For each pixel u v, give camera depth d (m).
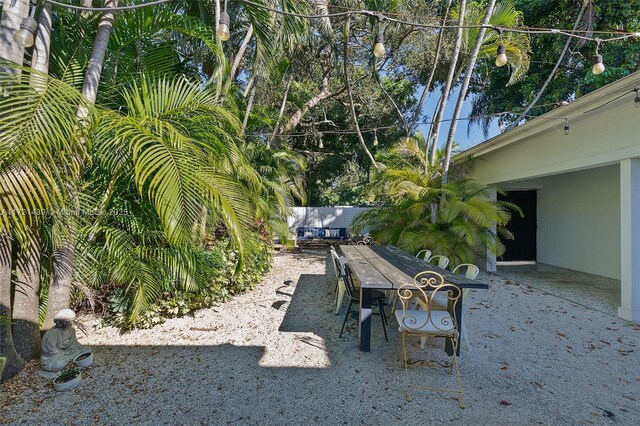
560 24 8.10
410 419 1.97
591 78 7.64
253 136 7.37
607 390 2.31
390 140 12.62
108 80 3.23
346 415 2.01
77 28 3.15
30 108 1.95
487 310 4.20
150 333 3.24
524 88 9.23
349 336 3.26
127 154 2.57
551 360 2.77
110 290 3.38
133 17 3.12
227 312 3.92
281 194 6.81
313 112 11.78
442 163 6.50
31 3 2.71
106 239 2.96
